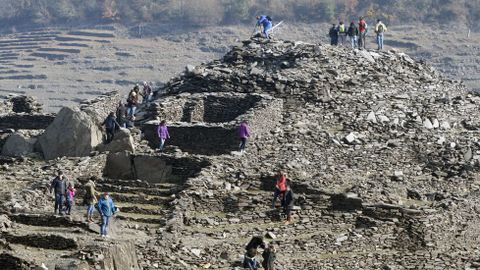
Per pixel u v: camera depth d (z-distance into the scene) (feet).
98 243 206.59
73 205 260.42
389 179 298.76
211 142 307.99
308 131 316.60
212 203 263.70
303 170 293.23
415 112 340.39
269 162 291.99
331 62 357.41
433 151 317.22
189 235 246.06
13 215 228.84
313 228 263.90
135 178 283.38
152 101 339.77
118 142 291.99
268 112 321.11
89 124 297.53
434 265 263.49
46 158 297.53
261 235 254.06
